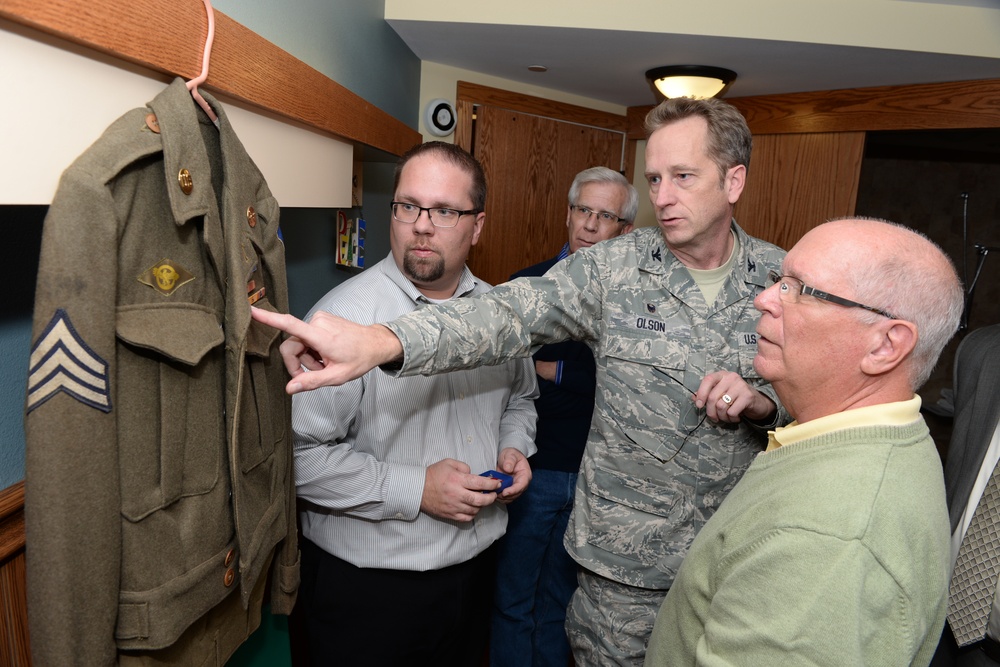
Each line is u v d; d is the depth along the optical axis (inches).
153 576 29.5
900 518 29.0
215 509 33.2
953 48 93.7
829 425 32.9
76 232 24.2
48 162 24.5
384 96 93.1
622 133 152.3
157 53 29.1
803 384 34.8
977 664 48.3
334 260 90.9
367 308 53.7
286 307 40.2
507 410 68.0
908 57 97.8
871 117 121.6
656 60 108.6
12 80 22.3
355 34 77.4
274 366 39.6
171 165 28.6
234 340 32.5
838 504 29.4
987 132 135.9
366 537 53.5
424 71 117.8
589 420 77.2
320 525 55.1
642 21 92.4
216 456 33.3
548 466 77.4
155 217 29.2
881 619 28.2
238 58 37.5
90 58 26.3
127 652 29.6
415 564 53.9
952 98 112.9
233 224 32.6
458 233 54.7
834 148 127.9
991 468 50.9
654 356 54.4
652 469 55.3
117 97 28.3
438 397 55.4
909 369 32.7
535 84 132.4
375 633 54.9
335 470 50.0
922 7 92.9
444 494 50.9
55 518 24.7
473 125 125.8
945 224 177.0
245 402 35.6
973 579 48.4
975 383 56.6
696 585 36.0
